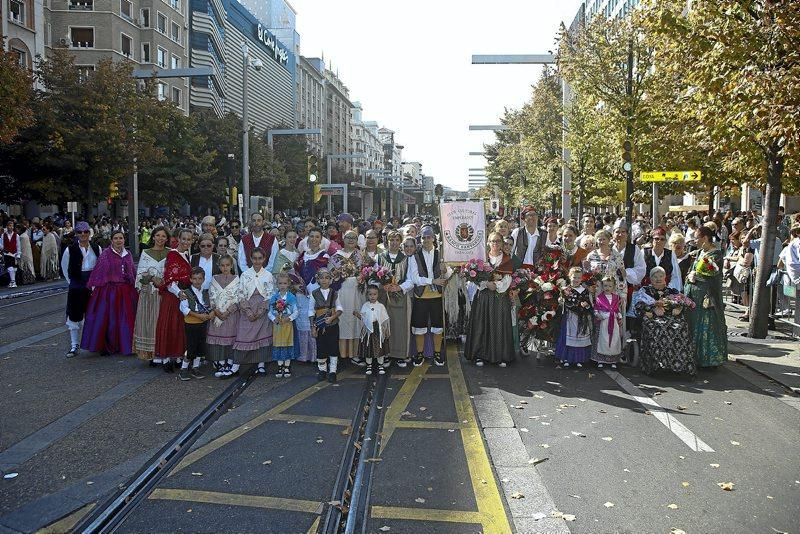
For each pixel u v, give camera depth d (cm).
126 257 998
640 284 920
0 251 1955
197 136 4053
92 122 2866
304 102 11438
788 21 879
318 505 477
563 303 910
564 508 471
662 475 529
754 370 870
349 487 511
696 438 615
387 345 870
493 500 483
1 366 923
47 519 454
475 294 933
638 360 914
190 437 624
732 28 942
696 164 1964
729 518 455
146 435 627
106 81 2894
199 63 5894
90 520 453
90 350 977
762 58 928
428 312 920
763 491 499
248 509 470
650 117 1880
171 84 5244
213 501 483
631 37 1903
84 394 775
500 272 913
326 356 841
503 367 916
